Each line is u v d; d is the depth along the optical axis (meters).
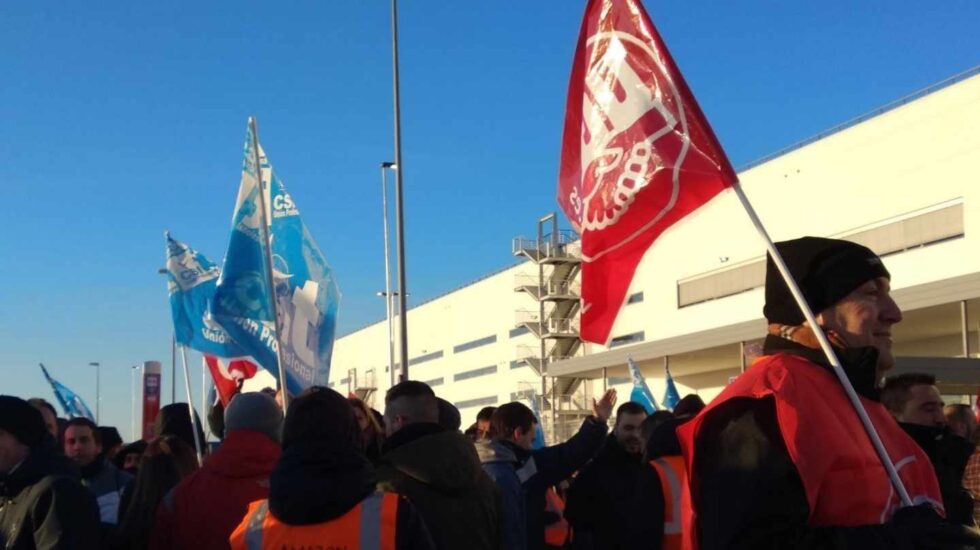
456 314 54.94
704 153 3.46
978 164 25.55
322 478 3.15
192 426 7.77
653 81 3.63
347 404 3.35
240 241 7.18
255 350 7.07
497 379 49.91
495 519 4.46
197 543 4.18
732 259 33.19
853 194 29.17
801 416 2.26
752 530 2.24
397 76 22.02
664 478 5.39
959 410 6.82
